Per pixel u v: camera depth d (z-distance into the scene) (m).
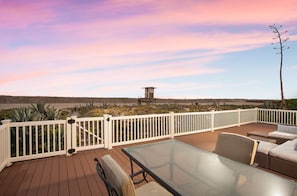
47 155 4.59
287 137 4.70
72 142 4.83
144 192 1.89
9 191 2.94
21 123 4.25
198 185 1.52
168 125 6.88
